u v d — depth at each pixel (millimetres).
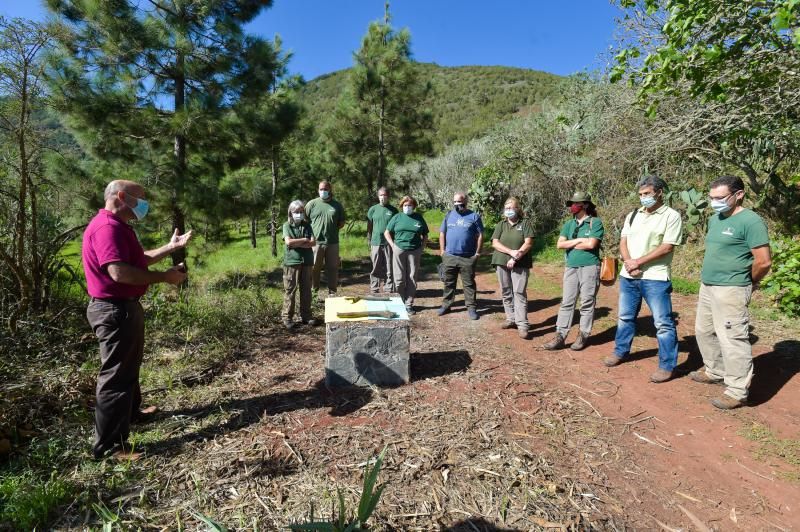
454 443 2992
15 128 4504
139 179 7379
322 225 6625
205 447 2957
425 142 13859
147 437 3062
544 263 9969
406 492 2523
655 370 4203
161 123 7688
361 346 3820
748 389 3496
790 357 4293
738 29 4688
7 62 4293
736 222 3377
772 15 4168
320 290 7824
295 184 14531
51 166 6633
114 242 2689
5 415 3064
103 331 2768
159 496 2484
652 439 3066
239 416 3365
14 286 4852
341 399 3643
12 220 4852
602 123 10656
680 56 4379
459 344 5023
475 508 2404
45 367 3912
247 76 8188
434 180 23172
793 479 2639
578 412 3426
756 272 3283
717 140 8109
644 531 2262
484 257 11750
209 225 8523
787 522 2318
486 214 15406
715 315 3535
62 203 5879
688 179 9008
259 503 2432
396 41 12656
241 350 4797
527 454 2873
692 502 2467
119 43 7020
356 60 13281
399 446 2961
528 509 2398
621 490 2559
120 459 2811
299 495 2498
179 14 7809
